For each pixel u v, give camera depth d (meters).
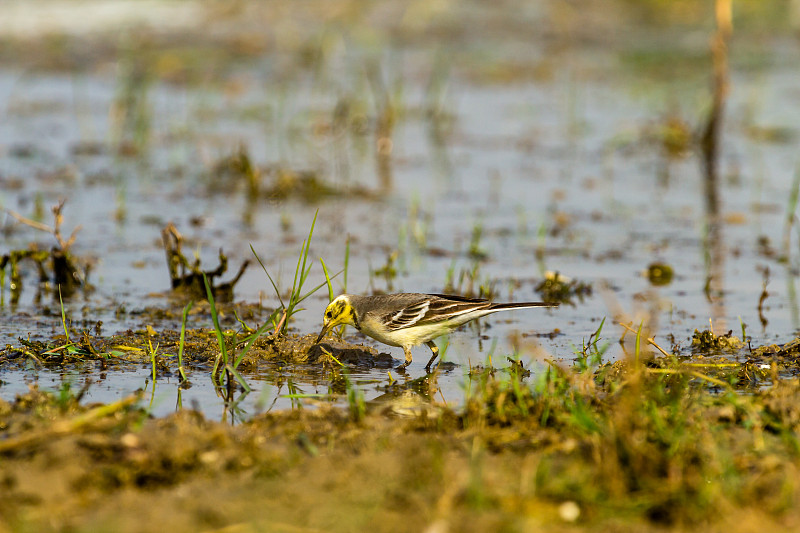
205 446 8.77
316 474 8.23
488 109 28.91
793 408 9.59
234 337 11.77
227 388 11.11
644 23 38.66
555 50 35.28
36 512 7.50
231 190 21.28
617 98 29.89
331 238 18.25
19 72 30.94
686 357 12.04
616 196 21.33
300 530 7.23
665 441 8.51
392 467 8.35
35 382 11.12
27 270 16.27
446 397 10.93
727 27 24.83
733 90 30.42
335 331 13.35
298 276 16.06
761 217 19.69
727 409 9.62
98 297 14.84
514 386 9.92
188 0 38.56
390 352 12.91
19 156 23.28
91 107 27.86
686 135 25.20
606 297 15.17
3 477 8.07
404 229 18.88
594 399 10.03
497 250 17.70
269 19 36.97
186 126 26.33
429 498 7.70
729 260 17.11
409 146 25.28
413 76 31.80
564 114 28.34
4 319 13.68
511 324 13.99
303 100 29.03
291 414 9.75
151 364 11.91
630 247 17.91
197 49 33.72
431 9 38.81
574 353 12.61
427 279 16.00
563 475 8.01
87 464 8.34
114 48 33.56
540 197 21.19
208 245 17.67
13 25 35.38
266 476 8.18
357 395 10.95
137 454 8.52
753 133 26.14
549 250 17.72
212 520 7.38
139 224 18.81
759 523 7.32
